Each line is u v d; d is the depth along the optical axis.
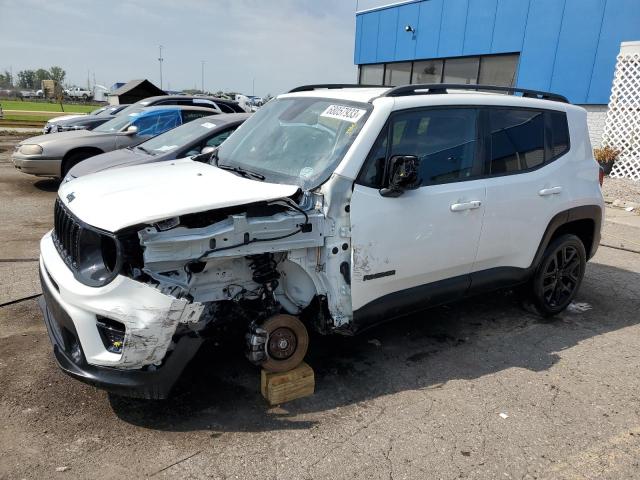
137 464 2.62
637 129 11.72
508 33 14.41
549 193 4.26
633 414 3.25
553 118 4.43
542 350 4.09
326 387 3.40
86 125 12.91
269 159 3.65
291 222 2.93
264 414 3.08
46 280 3.03
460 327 4.46
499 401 3.33
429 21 16.77
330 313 3.26
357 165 3.20
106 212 2.70
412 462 2.72
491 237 3.93
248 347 3.09
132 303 2.54
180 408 3.10
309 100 3.96
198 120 7.39
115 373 2.64
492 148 3.94
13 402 3.07
